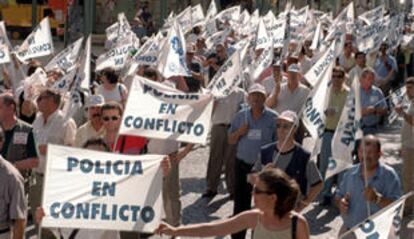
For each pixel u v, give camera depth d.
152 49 15.38
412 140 12.04
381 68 21.44
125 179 6.63
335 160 8.52
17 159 9.30
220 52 20.06
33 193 9.88
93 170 6.60
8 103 9.19
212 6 27.33
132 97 8.45
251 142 10.55
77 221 6.52
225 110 13.38
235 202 10.68
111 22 43.91
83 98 13.38
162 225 6.62
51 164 6.55
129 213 6.60
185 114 8.48
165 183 10.70
